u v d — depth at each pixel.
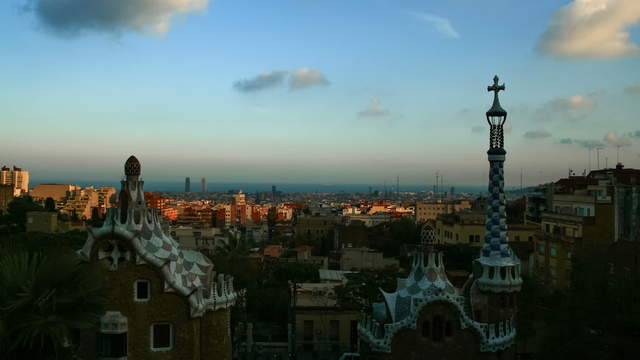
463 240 130.62
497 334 41.34
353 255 112.12
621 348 47.81
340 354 66.06
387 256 152.12
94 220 131.75
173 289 41.44
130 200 42.75
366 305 65.69
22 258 28.50
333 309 68.31
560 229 99.81
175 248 44.59
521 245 114.88
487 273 44.09
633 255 68.31
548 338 55.38
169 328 41.84
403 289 43.06
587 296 58.19
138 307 40.97
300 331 67.94
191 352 41.88
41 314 27.06
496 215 44.78
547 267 96.19
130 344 40.72
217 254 89.62
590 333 52.84
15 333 26.52
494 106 45.53
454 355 40.44
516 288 43.62
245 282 84.06
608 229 90.81
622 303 55.66
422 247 43.16
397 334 40.28
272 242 183.88
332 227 198.50
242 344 65.69
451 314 40.56
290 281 84.44
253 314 80.38
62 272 28.16
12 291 26.98
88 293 28.98
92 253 40.66
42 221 106.38
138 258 40.72
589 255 72.12
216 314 44.47
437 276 42.31
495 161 45.28
